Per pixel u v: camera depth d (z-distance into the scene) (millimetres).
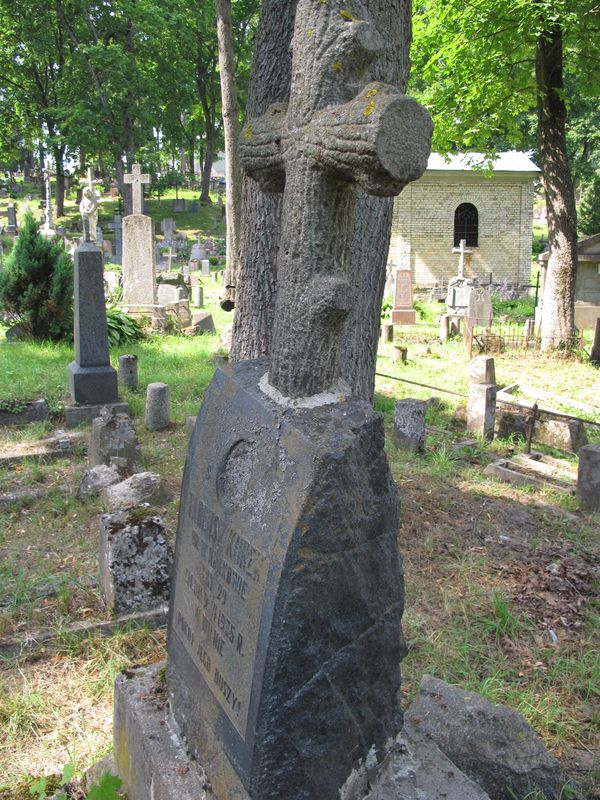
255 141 2768
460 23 15414
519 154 30938
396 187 2246
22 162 60844
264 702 2447
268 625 2432
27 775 3691
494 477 8719
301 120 2490
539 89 16438
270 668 2430
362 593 2582
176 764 2984
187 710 3062
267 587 2463
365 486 2539
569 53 17203
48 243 15789
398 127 2146
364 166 2207
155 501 7082
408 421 9289
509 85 17188
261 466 2650
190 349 15922
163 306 19234
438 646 4887
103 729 4086
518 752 3492
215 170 76312
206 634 2904
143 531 5293
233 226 13477
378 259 6168
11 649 4773
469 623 5223
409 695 4324
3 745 3936
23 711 4152
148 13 36062
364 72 2488
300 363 2650
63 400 11000
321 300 2541
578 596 5750
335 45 2402
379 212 6074
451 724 3582
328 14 2426
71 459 8898
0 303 15875
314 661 2482
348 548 2494
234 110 13312
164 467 8383
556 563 6270
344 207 2557
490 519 7258
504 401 10906
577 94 32000
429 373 14680
